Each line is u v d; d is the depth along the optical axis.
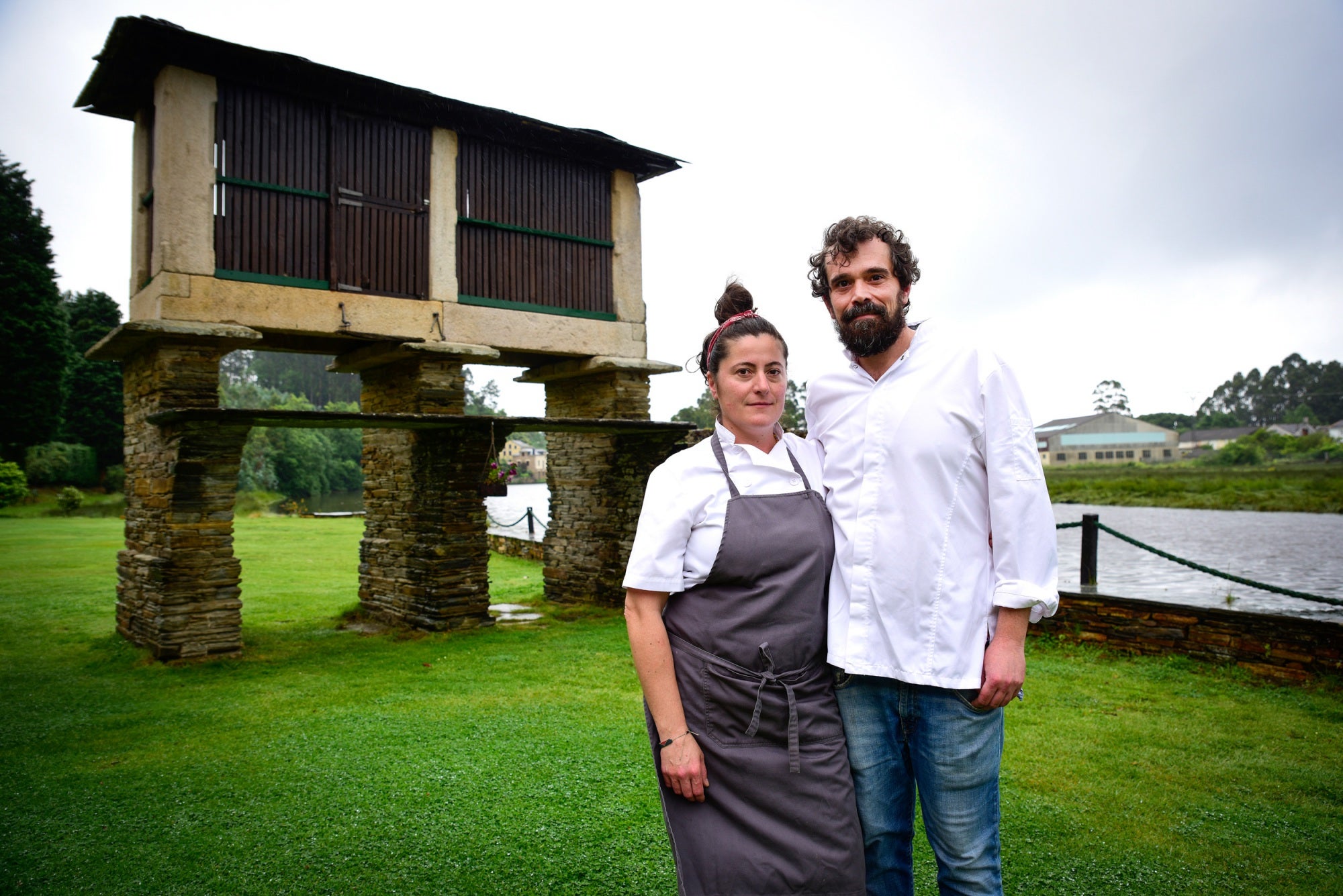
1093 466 67.94
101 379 38.28
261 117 7.19
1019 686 1.94
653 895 2.82
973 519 2.04
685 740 2.01
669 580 2.07
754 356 2.17
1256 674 5.69
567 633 7.97
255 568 13.16
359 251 7.65
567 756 4.23
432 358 7.97
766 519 2.11
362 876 2.96
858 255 2.16
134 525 7.91
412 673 6.29
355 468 65.25
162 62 6.76
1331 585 13.20
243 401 59.97
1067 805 3.55
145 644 7.13
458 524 8.16
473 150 8.44
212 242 6.89
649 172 9.75
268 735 4.70
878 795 2.11
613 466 9.53
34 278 33.50
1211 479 47.28
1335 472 46.97
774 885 1.94
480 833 3.31
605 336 9.27
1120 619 6.48
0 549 15.10
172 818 3.49
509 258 8.66
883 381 2.19
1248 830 3.30
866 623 2.08
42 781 3.95
